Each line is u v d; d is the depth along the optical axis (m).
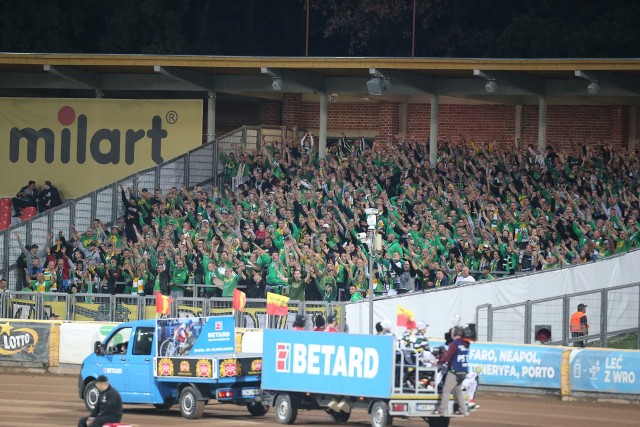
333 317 45.34
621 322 53.75
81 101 83.31
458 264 60.31
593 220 62.41
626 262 56.12
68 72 80.12
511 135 85.06
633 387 48.34
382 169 71.19
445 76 76.44
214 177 78.56
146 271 67.56
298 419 44.19
